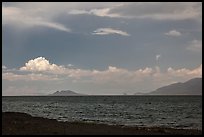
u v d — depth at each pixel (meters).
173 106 107.50
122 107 101.25
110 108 94.56
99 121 50.22
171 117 59.44
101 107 101.12
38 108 94.88
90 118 57.19
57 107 101.56
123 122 49.03
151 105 117.12
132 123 47.53
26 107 100.88
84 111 78.81
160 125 44.66
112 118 57.31
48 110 83.88
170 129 33.03
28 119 35.53
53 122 34.75
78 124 34.25
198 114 66.88
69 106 109.50
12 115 37.41
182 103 136.88
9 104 126.38
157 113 70.94
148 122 49.44
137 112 74.69
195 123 47.78
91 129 29.83
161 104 127.06
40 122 33.72
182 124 46.22
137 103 139.25
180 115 64.25
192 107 99.00
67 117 59.81
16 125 29.45
